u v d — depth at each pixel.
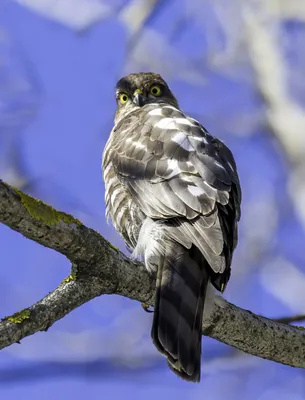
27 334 9.43
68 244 9.51
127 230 11.47
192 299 9.72
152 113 12.09
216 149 11.39
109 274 9.91
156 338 9.51
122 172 11.27
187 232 10.06
